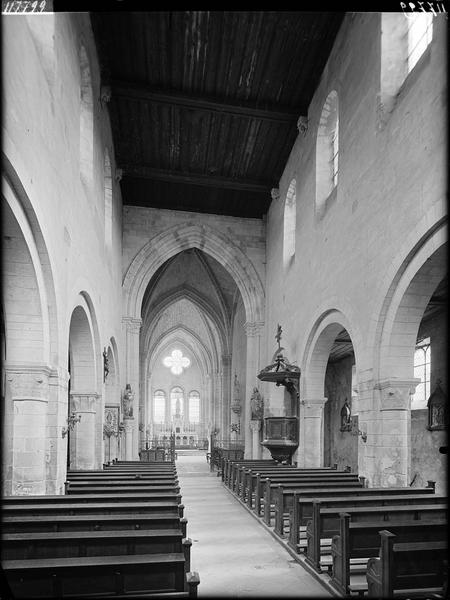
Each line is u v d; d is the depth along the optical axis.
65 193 10.27
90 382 14.71
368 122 12.37
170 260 29.64
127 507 7.17
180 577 4.81
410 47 11.59
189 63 16.39
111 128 18.89
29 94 7.29
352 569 7.30
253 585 7.34
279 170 21.67
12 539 5.32
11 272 8.32
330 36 15.43
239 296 32.81
